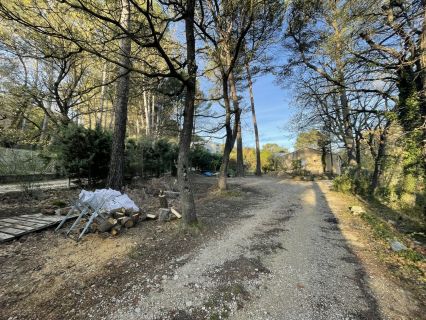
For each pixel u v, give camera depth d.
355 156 15.28
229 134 10.33
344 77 8.67
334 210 7.59
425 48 6.44
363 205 8.73
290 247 4.36
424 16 6.42
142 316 2.43
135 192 8.80
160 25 4.14
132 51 5.14
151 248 4.02
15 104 10.37
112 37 3.61
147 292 2.83
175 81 5.90
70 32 3.32
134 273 3.22
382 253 4.14
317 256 3.98
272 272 3.40
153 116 17.88
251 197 9.71
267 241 4.62
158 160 13.91
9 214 5.52
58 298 2.60
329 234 5.15
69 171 8.51
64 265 3.31
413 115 7.16
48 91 9.78
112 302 2.61
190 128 5.18
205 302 2.69
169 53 5.47
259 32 7.37
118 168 8.45
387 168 10.24
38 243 4.00
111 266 3.35
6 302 2.48
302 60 10.38
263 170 31.94
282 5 6.85
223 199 8.88
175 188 10.24
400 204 8.20
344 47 7.80
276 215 6.77
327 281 3.19
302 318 2.47
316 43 9.41
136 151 11.93
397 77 7.98
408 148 7.57
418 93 6.82
